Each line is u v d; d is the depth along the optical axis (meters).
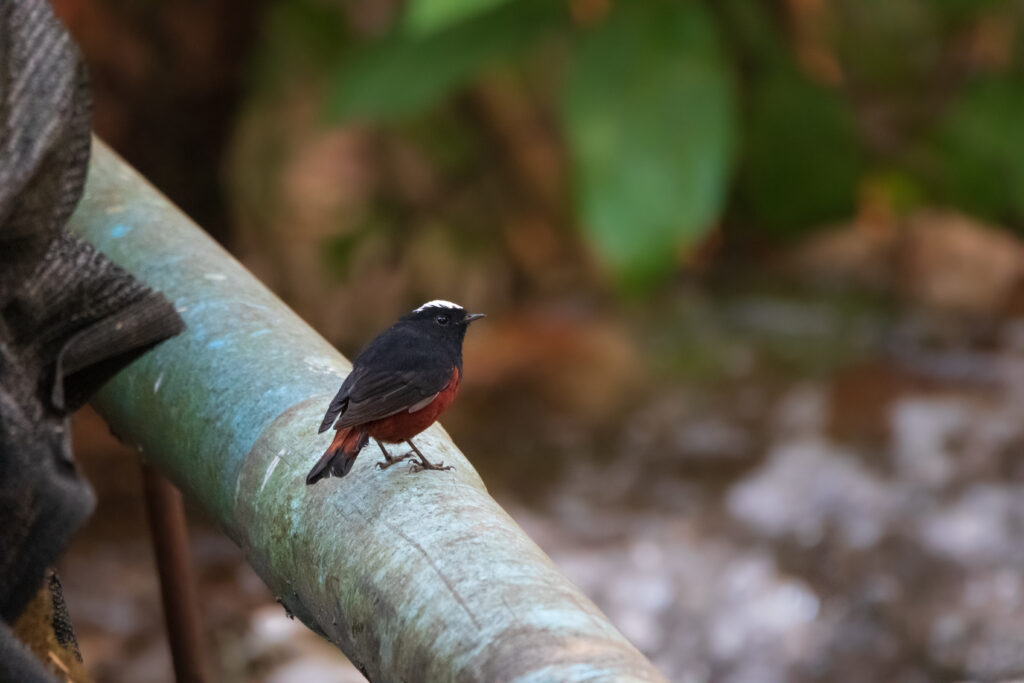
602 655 2.26
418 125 16.83
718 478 11.95
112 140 14.12
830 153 16.09
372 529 2.80
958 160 17.42
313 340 3.62
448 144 17.06
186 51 14.18
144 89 14.11
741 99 15.92
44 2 2.91
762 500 11.48
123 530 10.93
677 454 12.43
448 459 3.23
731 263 17.48
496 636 2.37
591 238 13.13
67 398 3.26
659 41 13.29
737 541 10.86
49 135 2.77
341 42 16.33
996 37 18.48
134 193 4.11
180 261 3.78
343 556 2.81
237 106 14.98
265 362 3.43
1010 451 12.05
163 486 4.58
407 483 2.95
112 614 9.49
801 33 17.25
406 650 2.52
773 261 17.39
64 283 3.08
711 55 13.40
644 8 13.47
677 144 13.09
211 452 3.33
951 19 18.58
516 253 17.12
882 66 18.81
